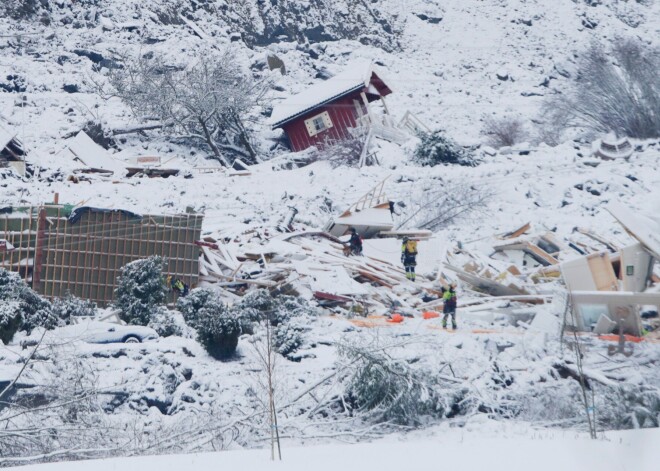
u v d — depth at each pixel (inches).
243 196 7701.8
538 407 3634.4
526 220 7480.3
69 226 5359.3
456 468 2498.8
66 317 4552.2
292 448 2989.7
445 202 7500.0
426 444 2920.8
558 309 4729.3
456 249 6392.7
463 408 3575.3
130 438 3189.0
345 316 5049.2
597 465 2556.6
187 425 3316.9
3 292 4311.0
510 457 2623.0
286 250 6013.8
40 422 3213.6
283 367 3809.1
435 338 4109.3
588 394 3688.5
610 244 6914.4
